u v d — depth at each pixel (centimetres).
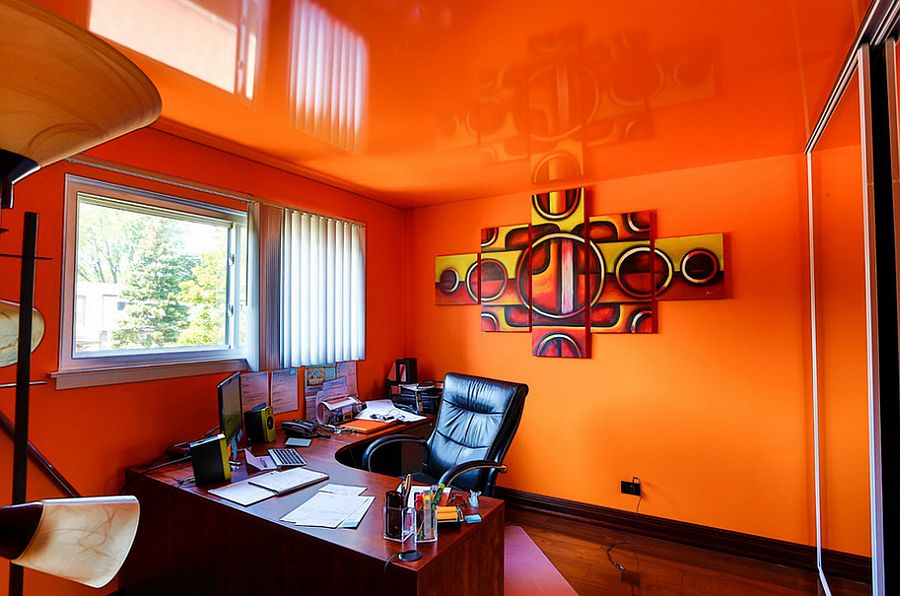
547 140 252
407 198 376
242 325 280
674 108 213
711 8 144
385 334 386
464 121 226
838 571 238
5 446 184
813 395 261
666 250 303
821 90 197
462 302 380
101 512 69
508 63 176
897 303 141
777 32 156
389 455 326
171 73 182
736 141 253
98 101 66
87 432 208
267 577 164
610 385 320
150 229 242
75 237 209
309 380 312
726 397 285
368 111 216
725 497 282
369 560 138
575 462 329
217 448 199
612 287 318
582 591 237
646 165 293
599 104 209
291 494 187
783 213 273
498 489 357
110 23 150
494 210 371
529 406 349
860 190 189
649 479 305
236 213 276
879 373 151
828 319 240
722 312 288
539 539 296
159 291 246
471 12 144
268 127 233
